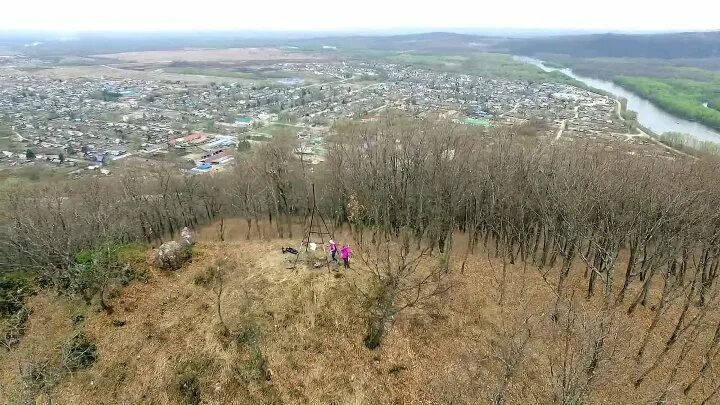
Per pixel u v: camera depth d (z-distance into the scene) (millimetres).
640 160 51719
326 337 33844
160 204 61188
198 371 32094
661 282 42281
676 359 32656
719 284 39594
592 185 40281
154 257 41938
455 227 54812
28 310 37375
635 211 39156
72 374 32469
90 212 49531
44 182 79562
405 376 31828
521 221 45062
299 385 31266
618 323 33281
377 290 36969
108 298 37969
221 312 35469
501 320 36375
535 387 30094
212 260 41750
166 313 36719
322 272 38250
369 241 50062
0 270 41906
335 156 57031
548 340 33938
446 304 37531
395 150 54281
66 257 39062
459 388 30531
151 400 31312
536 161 47250
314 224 57938
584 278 42875
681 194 37531
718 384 30438
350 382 31359
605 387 29406
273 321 34531
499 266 45375
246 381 31516
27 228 43844
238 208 64625
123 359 33562
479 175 48125
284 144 72438
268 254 42094
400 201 52719
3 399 30844
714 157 60312
